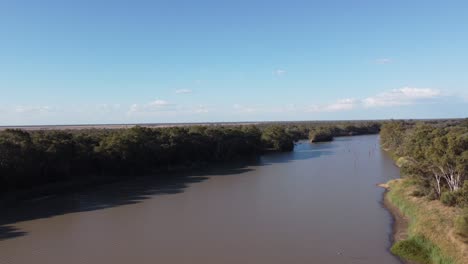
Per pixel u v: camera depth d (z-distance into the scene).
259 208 64.38
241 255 44.09
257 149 151.38
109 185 89.88
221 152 130.75
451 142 55.75
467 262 35.12
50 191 82.19
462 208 47.38
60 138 94.62
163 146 111.19
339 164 115.94
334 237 48.91
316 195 73.06
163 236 51.25
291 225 54.41
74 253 45.75
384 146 163.88
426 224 45.56
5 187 76.06
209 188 83.25
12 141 80.44
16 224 57.88
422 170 59.84
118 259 43.84
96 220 59.50
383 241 46.94
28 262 43.31
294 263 41.44
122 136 103.00
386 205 64.00
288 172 102.75
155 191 81.50
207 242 48.56
